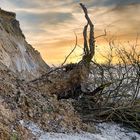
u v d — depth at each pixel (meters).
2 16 24.33
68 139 9.79
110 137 11.31
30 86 11.96
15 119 9.58
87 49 13.65
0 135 8.27
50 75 13.30
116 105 13.38
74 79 13.36
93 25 13.69
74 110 12.30
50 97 11.91
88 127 11.42
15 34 24.45
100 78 14.22
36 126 9.93
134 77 13.57
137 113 13.05
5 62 18.59
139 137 11.98
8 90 10.59
